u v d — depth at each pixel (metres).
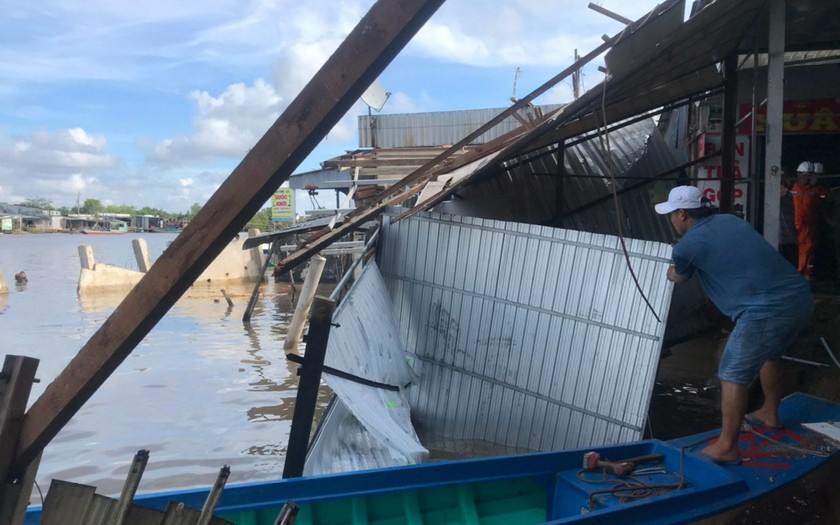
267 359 11.99
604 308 6.06
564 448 6.33
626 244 5.93
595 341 6.12
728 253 4.21
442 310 7.45
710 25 6.04
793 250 10.51
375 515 4.05
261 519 3.84
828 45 8.12
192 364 11.57
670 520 3.62
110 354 2.44
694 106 12.01
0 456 2.42
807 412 5.08
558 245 6.46
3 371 2.44
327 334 5.20
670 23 5.41
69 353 12.45
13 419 2.44
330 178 21.58
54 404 2.49
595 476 4.25
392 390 6.56
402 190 9.98
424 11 2.09
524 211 9.69
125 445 7.44
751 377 4.19
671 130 15.06
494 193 9.76
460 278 7.30
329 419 6.25
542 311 6.57
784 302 4.09
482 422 7.03
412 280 7.77
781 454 4.39
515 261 6.82
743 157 10.91
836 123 10.66
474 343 7.14
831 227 8.89
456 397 7.26
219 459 7.01
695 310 8.37
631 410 5.79
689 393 8.34
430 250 7.61
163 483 6.39
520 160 9.87
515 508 4.31
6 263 38.28
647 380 5.70
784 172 10.72
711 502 3.80
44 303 19.78
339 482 3.96
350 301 6.49
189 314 18.06
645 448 4.58
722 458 4.25
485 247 7.09
